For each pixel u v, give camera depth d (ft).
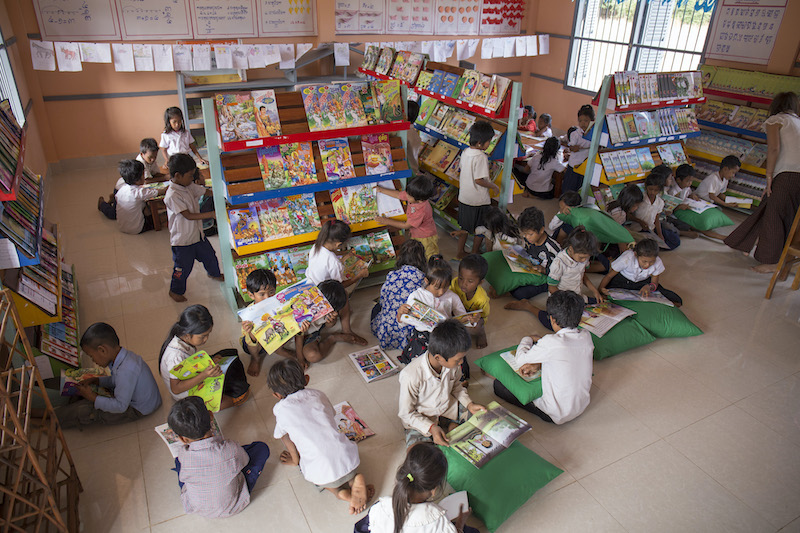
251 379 10.71
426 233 13.41
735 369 11.28
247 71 24.12
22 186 10.96
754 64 19.12
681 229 17.44
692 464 8.95
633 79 16.03
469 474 7.98
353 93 12.14
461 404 9.29
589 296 13.14
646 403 10.28
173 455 8.45
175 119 18.04
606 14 26.32
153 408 9.59
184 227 12.53
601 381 10.84
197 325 9.21
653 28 24.35
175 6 21.70
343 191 12.83
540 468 8.23
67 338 10.55
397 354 11.43
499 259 14.10
